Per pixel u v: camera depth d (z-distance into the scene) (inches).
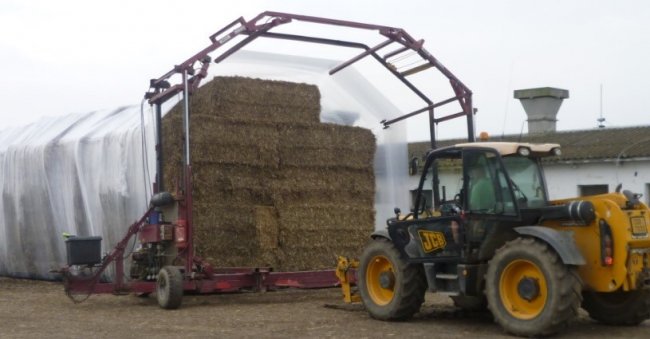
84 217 558.3
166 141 449.1
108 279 524.1
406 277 350.0
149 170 488.7
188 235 412.8
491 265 315.3
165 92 426.6
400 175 510.9
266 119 452.8
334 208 469.4
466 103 464.4
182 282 408.2
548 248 300.8
